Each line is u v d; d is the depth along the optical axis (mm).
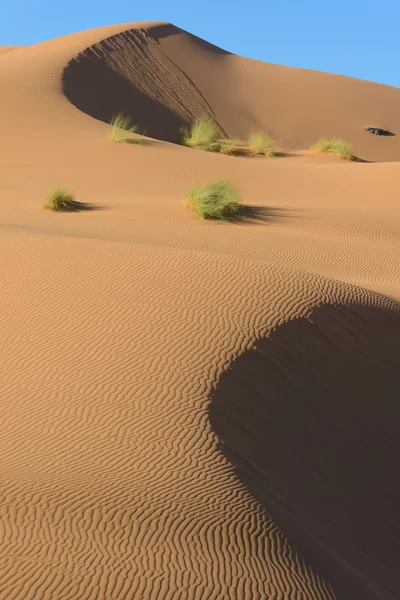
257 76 60594
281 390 8461
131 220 18562
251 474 6785
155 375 8000
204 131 39719
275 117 55438
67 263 10820
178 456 6621
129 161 27031
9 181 25109
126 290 9867
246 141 51125
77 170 26062
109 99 44062
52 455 6602
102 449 6703
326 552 5895
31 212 20000
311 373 9039
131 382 7883
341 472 7824
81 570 4727
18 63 41938
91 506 5586
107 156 27562
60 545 5004
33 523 5258
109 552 5004
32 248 11594
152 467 6391
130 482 6074
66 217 19094
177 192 23766
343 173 26844
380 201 22938
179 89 52375
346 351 9789
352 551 6453
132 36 54219
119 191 23688
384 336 10625
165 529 5402
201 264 10781
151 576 4785
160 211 19672
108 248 11469
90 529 5273
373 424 8961
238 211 20000
